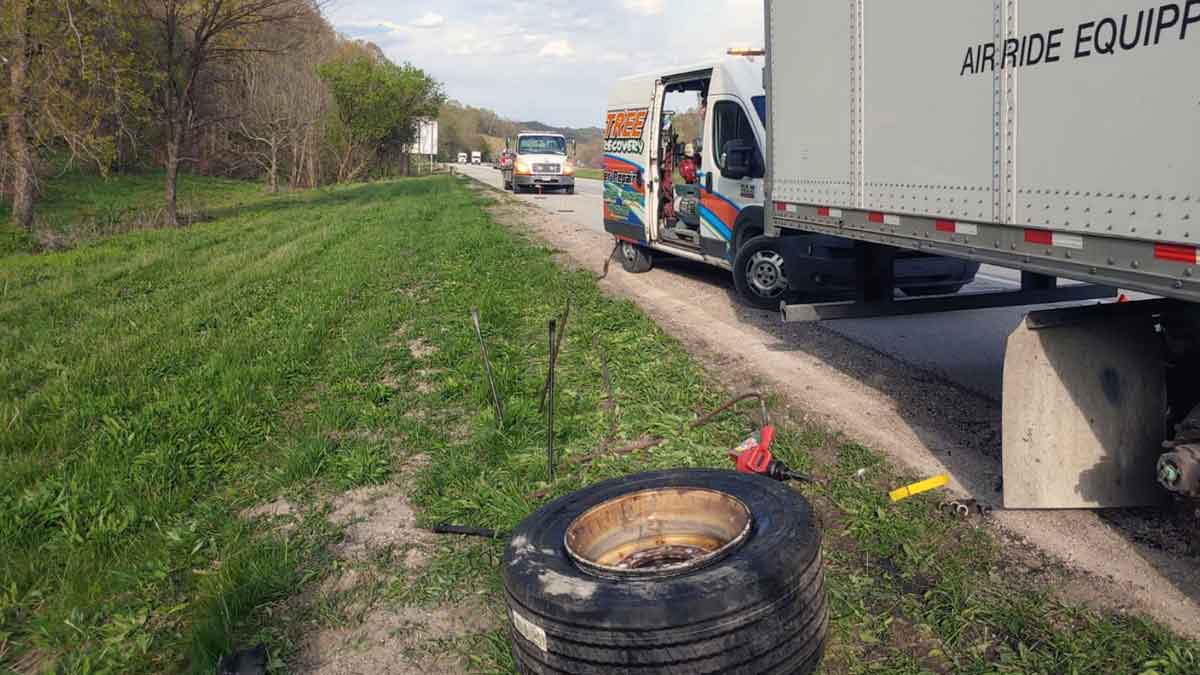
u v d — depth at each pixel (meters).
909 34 5.00
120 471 5.82
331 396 7.57
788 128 6.62
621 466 5.66
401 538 4.95
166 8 25.22
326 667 3.79
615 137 14.27
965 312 9.76
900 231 5.20
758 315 10.29
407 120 64.56
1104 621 3.65
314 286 13.36
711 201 11.39
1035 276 7.31
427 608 4.20
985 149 4.38
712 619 2.76
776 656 2.87
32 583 4.57
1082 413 4.42
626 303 11.03
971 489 5.05
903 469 5.43
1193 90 3.19
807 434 6.11
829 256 8.56
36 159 23.80
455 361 8.53
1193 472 3.73
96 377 8.37
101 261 18.14
